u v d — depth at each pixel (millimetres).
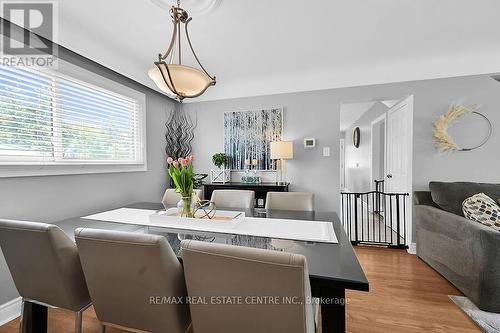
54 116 2037
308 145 3264
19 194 1773
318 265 964
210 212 1773
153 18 1901
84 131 2326
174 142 3668
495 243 1653
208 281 850
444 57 2691
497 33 2199
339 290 943
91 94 2402
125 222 1666
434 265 2340
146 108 3184
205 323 916
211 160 3693
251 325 838
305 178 3328
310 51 2529
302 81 3250
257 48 2451
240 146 3555
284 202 2156
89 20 1930
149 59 2662
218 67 2932
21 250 1166
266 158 3447
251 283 784
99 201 2465
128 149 2906
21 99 1802
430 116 2816
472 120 2686
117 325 1100
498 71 2592
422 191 2732
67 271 1152
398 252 2883
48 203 1970
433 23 2025
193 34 2156
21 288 1278
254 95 3473
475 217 1964
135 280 974
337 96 3162
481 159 2678
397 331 1532
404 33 2184
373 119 4781
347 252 1094
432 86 2803
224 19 1925
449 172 2773
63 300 1192
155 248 888
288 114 3365
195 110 3756
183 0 1669
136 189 2988
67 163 2100
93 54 2266
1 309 1679
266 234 1342
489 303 1670
